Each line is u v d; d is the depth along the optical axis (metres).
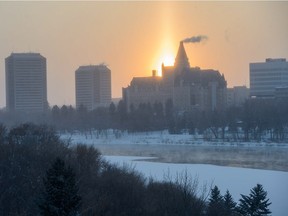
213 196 55.84
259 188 56.69
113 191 58.53
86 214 43.22
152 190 59.88
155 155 181.25
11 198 57.91
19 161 65.88
